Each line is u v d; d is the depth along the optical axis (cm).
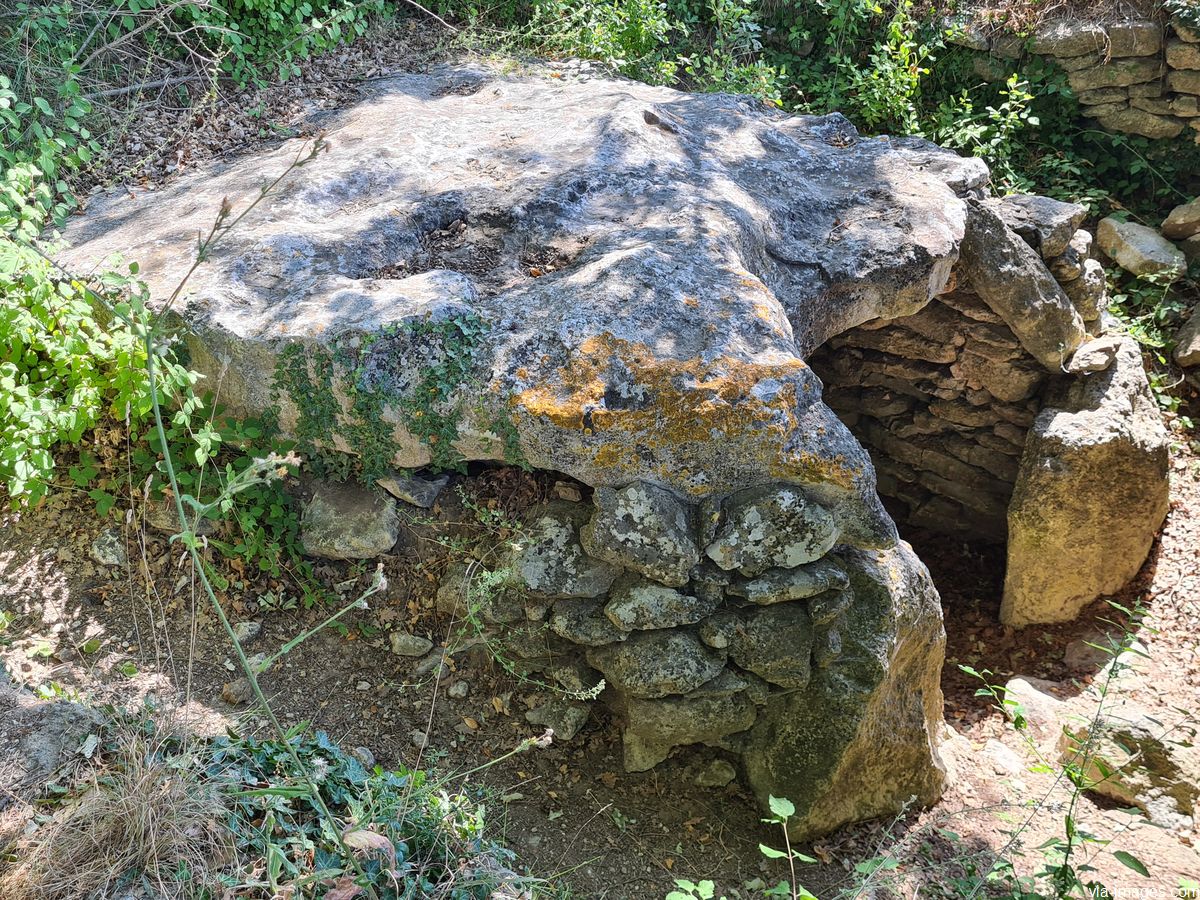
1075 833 304
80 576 392
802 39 840
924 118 823
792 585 368
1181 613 591
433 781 338
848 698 390
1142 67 769
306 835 274
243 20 599
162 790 262
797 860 399
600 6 714
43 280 366
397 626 397
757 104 631
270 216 448
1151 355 702
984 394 624
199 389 391
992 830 445
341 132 538
